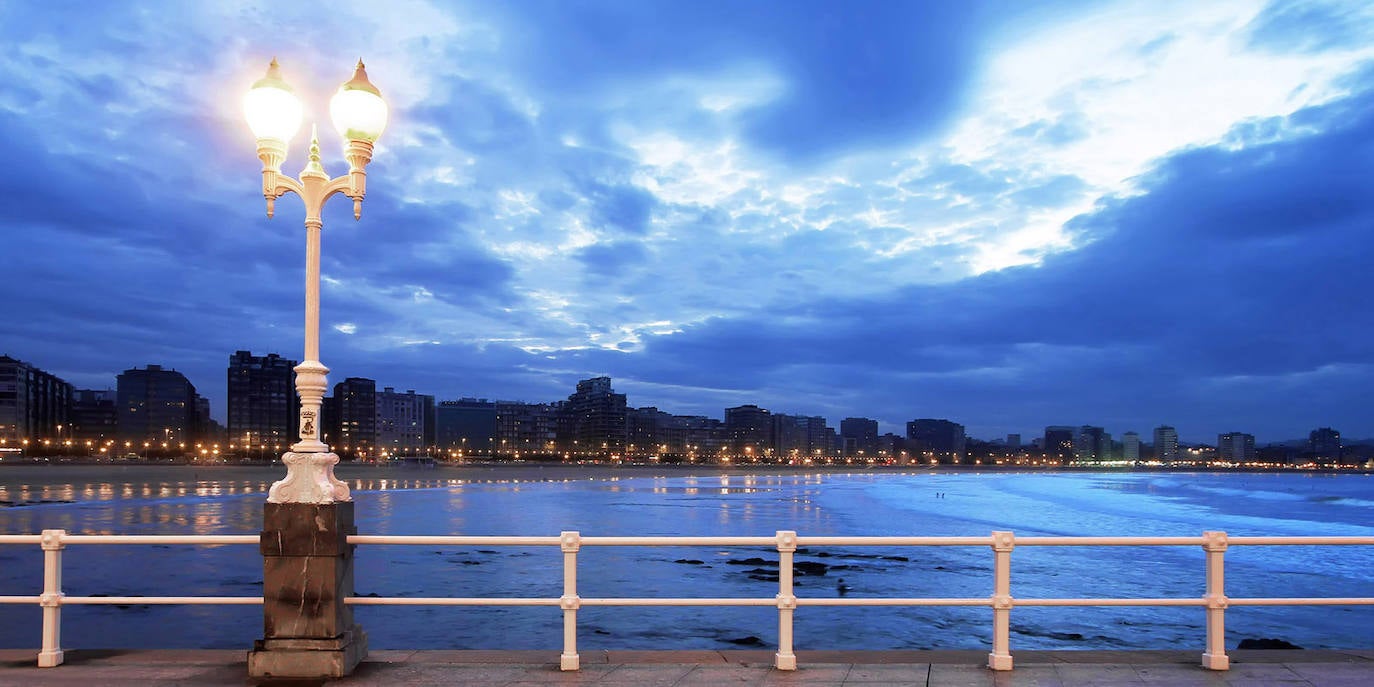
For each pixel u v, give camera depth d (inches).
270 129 298.7
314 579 289.1
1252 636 816.3
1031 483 7027.6
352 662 296.2
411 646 722.8
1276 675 295.1
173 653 319.3
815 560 1326.3
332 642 287.3
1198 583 1154.0
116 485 4030.5
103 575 1080.2
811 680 288.8
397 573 1129.4
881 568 1242.6
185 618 825.5
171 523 1913.1
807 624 832.3
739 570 1199.6
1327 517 2691.9
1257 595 1080.2
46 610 303.1
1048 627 836.6
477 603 294.8
